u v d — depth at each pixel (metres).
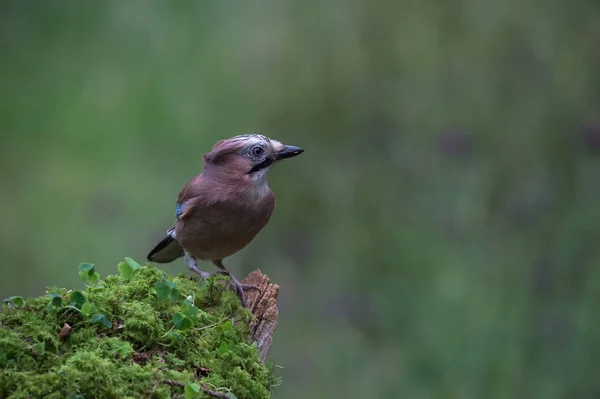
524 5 13.20
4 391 4.69
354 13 13.66
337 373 11.48
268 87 13.73
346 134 13.25
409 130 13.17
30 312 5.21
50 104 16.08
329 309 12.04
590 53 13.00
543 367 10.98
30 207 14.51
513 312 11.35
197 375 5.24
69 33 17.00
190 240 7.94
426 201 12.65
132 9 16.47
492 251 12.04
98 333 5.19
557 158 12.54
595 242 11.85
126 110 15.26
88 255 13.73
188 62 15.37
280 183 12.95
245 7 15.05
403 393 11.16
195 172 14.25
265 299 6.45
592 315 11.24
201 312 5.70
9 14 17.33
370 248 12.38
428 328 11.52
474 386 10.97
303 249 12.61
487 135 12.86
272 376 5.72
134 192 14.29
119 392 4.70
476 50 13.23
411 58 13.41
